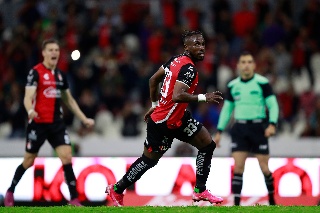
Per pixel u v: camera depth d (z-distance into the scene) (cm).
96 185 3931
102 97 5825
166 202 3947
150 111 2902
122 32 6400
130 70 5975
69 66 6000
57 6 6888
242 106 3619
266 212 2716
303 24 6700
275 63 6309
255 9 6619
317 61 6581
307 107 5866
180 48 6284
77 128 5550
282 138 5066
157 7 7038
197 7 6644
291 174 3978
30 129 3388
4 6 7069
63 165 3397
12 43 6150
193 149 4350
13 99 5738
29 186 3894
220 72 6162
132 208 2811
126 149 4631
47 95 3388
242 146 3606
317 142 4612
